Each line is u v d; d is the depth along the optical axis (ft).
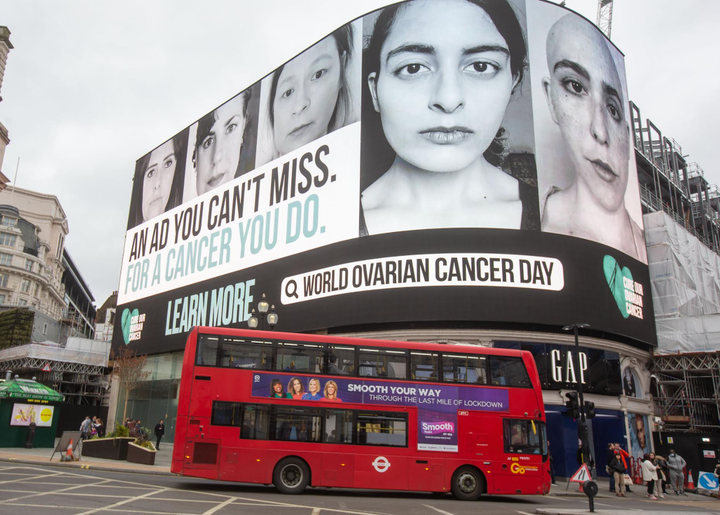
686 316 148.46
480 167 128.77
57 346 231.30
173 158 206.69
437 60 135.64
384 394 69.05
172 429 178.70
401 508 57.77
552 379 121.39
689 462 107.65
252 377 66.95
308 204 150.10
